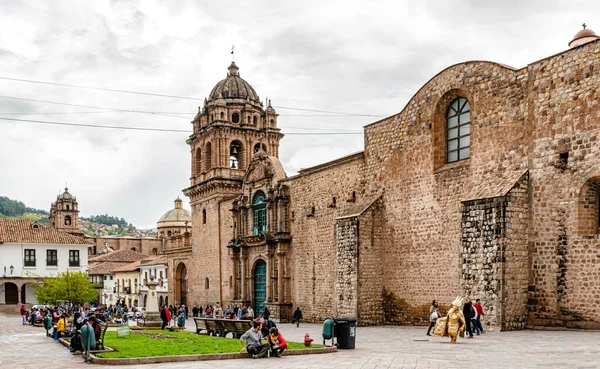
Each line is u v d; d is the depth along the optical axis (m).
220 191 64.75
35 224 78.94
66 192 149.00
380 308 38.50
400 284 37.34
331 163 44.97
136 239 154.12
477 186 31.42
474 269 29.08
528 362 16.97
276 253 50.91
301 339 30.27
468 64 33.12
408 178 37.28
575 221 26.48
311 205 47.47
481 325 27.06
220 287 62.97
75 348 25.25
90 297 69.19
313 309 46.44
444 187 34.31
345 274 39.00
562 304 26.73
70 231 146.25
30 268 75.19
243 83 69.94
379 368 16.95
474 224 29.31
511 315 27.55
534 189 28.36
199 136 69.31
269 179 53.84
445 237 33.97
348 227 39.03
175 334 32.50
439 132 35.31
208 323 32.19
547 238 27.59
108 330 38.34
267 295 51.91
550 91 28.08
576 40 29.86
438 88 35.22
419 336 28.12
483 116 31.86
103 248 145.00
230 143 66.44
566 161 27.16
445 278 33.81
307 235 47.81
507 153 30.19
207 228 66.88
